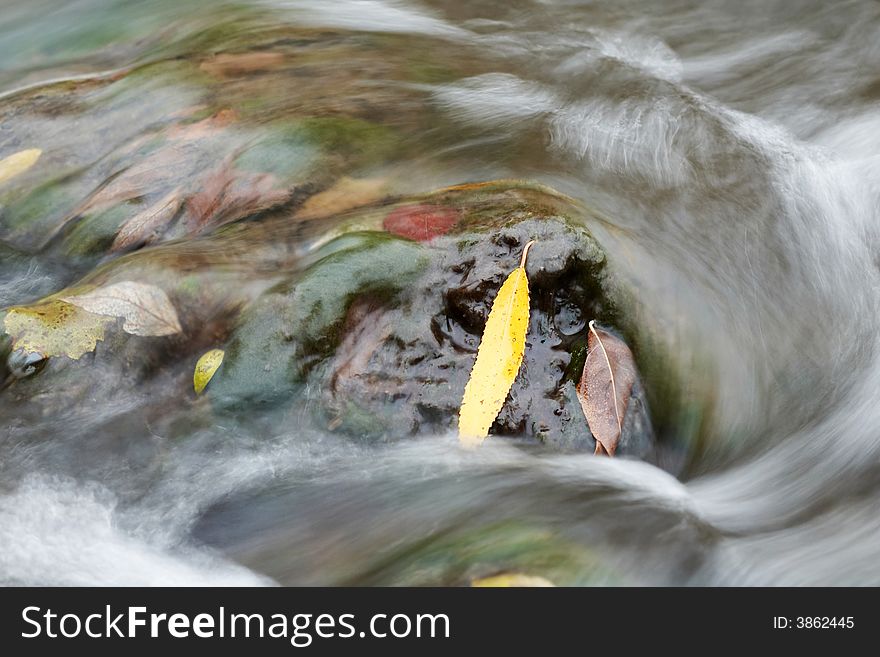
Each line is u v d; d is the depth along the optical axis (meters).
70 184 1.02
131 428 0.87
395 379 0.87
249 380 0.87
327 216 0.95
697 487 0.88
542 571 0.81
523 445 0.87
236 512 0.85
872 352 0.94
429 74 1.13
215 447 0.86
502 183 0.96
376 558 0.83
